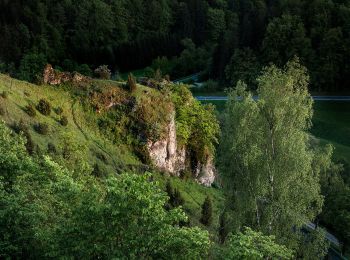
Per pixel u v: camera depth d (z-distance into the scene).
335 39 136.62
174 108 78.00
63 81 71.69
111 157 66.19
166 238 21.81
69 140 42.84
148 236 21.48
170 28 196.00
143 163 70.94
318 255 40.88
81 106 70.25
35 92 67.19
